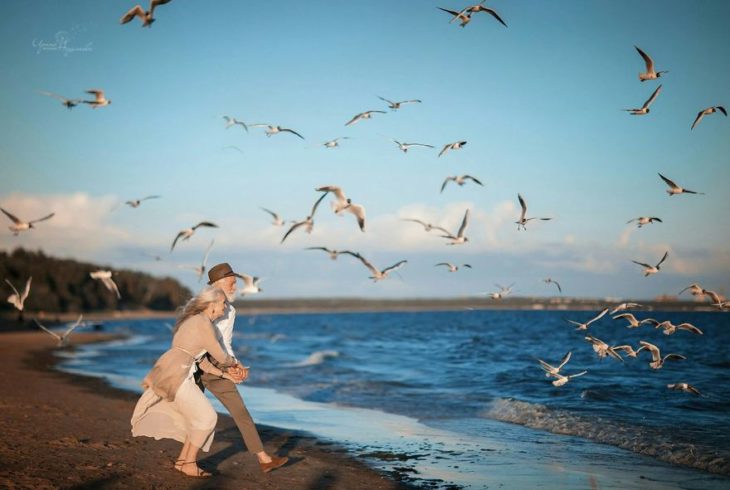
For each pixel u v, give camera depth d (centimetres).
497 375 1852
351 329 7381
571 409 1270
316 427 1154
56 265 11844
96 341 4775
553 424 1144
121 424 1064
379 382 1814
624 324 6481
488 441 1027
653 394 1447
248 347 3738
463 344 3462
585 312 11156
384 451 948
